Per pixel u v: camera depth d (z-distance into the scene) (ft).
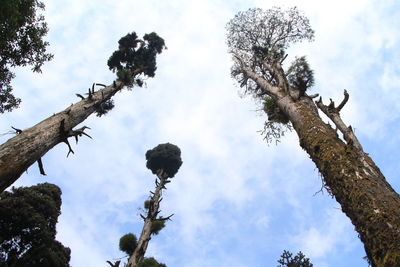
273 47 47.57
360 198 12.24
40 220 47.62
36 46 32.76
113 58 58.29
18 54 32.30
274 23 50.03
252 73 40.11
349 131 17.44
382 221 10.78
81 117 29.53
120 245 39.65
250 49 49.80
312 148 16.99
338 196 13.87
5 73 33.96
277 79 31.76
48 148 22.82
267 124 35.06
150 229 40.57
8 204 46.37
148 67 58.95
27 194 49.90
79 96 32.78
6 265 44.11
